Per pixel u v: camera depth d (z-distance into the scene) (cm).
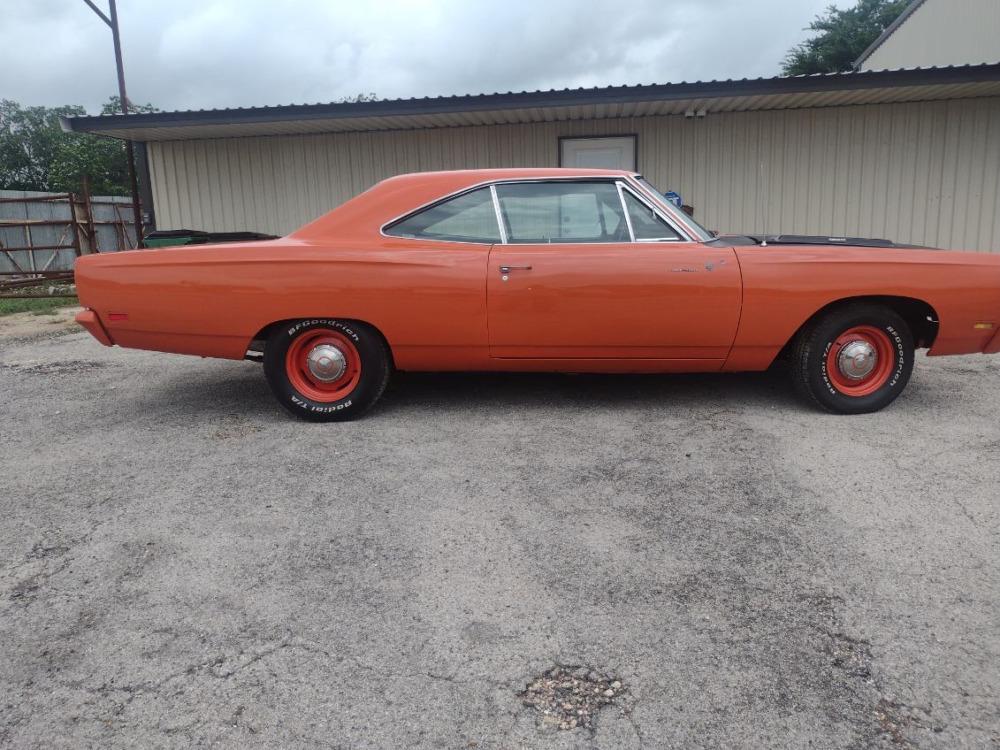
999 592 252
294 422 457
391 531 306
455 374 570
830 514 314
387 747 190
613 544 292
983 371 570
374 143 1088
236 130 1059
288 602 256
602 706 203
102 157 4188
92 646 234
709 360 445
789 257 429
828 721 196
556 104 909
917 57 2111
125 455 406
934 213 997
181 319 439
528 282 428
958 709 199
